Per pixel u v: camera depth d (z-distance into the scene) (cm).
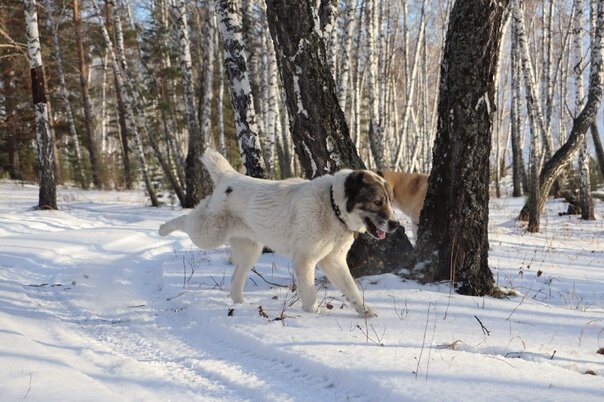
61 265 809
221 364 385
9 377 327
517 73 2298
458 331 433
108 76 3591
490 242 1045
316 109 617
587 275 730
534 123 1295
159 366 389
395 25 2548
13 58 2342
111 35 2411
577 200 1673
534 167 1279
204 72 1645
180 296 590
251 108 798
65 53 2786
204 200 598
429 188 598
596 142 1842
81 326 499
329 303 541
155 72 2211
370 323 459
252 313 500
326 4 836
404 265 618
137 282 700
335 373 344
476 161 557
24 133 2755
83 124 3059
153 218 1467
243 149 803
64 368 353
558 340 417
